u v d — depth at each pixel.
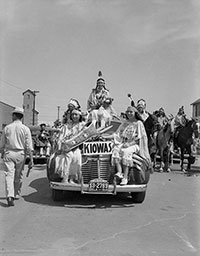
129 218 5.93
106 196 7.71
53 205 6.78
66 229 5.23
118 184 6.68
